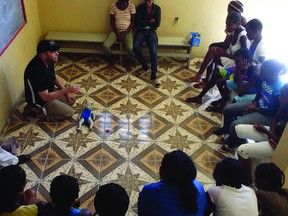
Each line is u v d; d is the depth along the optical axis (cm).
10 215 168
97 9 429
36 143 298
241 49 321
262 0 426
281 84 264
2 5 301
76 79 398
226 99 346
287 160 222
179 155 165
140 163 284
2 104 311
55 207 168
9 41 323
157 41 418
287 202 180
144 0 415
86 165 278
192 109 358
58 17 434
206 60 385
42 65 297
